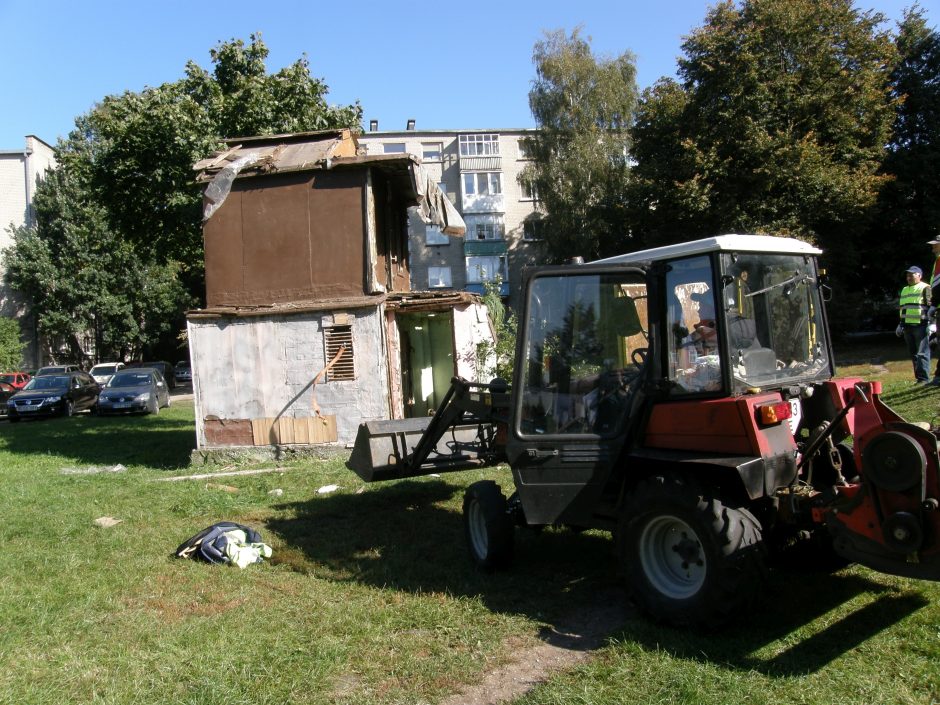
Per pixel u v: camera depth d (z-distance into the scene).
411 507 7.89
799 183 24.28
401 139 48.69
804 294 4.98
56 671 4.04
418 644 4.31
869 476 3.64
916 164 27.56
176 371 46.56
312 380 11.61
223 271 12.36
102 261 43.22
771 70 25.31
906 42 29.23
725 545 3.90
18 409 24.25
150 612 4.93
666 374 4.59
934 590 4.55
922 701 3.34
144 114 16.38
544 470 4.91
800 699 3.38
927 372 10.24
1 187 44.16
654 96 30.03
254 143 13.71
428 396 14.85
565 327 4.96
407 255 15.62
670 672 3.70
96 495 9.08
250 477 10.13
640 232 31.97
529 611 4.75
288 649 4.26
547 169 35.44
